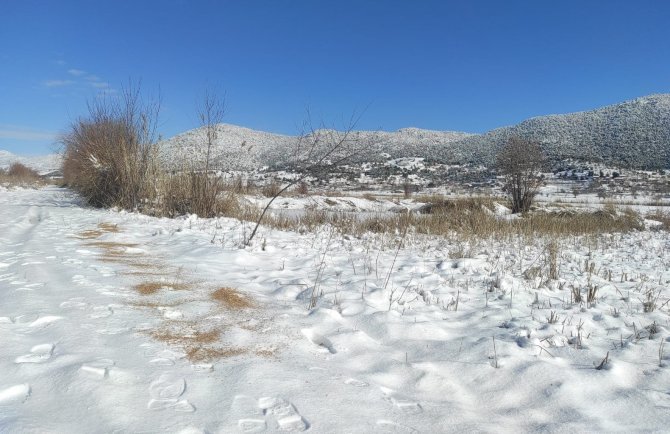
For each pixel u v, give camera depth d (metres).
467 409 3.17
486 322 4.93
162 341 3.79
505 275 6.85
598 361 3.91
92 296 4.80
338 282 6.18
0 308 4.23
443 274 6.98
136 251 7.68
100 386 2.88
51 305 4.41
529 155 19.39
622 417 3.13
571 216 16.86
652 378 3.65
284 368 3.46
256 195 18.61
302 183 27.14
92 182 15.77
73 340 3.58
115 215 13.06
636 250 10.48
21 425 2.39
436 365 3.77
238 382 3.16
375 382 3.39
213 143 13.60
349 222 12.55
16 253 6.87
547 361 3.85
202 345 3.79
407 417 2.94
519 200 19.31
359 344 4.11
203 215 12.89
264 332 4.21
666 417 3.10
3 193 25.06
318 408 2.91
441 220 13.41
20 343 3.44
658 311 5.37
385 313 4.88
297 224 12.73
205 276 6.12
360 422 2.81
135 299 4.87
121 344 3.62
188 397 2.90
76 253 7.12
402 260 7.95
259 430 2.60
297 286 5.80
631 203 29.08
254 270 6.77
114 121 15.25
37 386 2.84
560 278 7.03
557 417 3.12
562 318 5.01
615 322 4.96
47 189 33.16
